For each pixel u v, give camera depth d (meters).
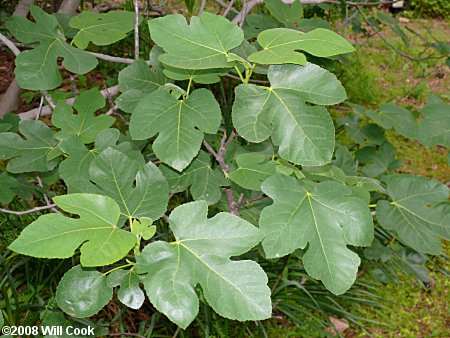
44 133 1.13
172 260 0.64
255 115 0.77
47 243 0.60
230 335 1.98
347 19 2.07
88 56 1.04
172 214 0.67
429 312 2.25
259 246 1.20
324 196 0.82
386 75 4.23
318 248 0.79
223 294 0.62
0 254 1.76
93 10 2.46
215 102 0.82
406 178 1.06
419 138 1.42
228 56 0.78
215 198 1.01
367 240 0.80
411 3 5.86
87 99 1.09
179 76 0.94
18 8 1.83
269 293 0.62
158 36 0.78
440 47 2.17
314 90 0.77
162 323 1.94
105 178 0.76
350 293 2.19
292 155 0.75
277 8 1.43
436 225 1.02
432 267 2.44
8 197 1.34
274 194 0.81
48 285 1.86
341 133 3.15
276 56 0.75
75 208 0.65
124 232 0.64
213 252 0.65
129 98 1.04
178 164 0.78
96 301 0.72
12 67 3.44
